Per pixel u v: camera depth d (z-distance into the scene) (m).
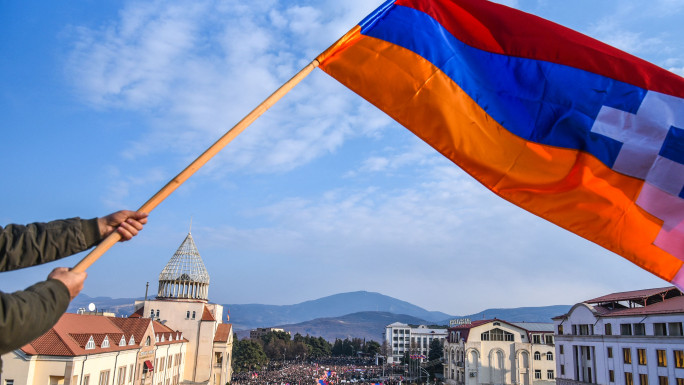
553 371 114.50
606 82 10.52
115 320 79.12
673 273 10.05
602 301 82.88
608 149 10.27
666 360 64.56
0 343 3.20
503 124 10.41
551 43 10.85
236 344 178.00
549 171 10.27
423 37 10.59
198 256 114.69
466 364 115.19
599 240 10.20
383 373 176.88
